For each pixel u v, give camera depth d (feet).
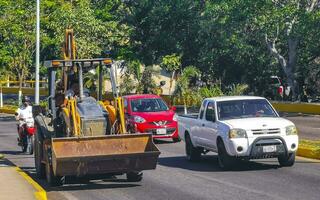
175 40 212.84
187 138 82.07
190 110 172.04
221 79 208.03
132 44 226.38
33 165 82.74
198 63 210.59
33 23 225.97
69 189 60.75
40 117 70.79
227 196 53.78
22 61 225.76
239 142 68.13
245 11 169.89
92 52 211.41
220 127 71.00
